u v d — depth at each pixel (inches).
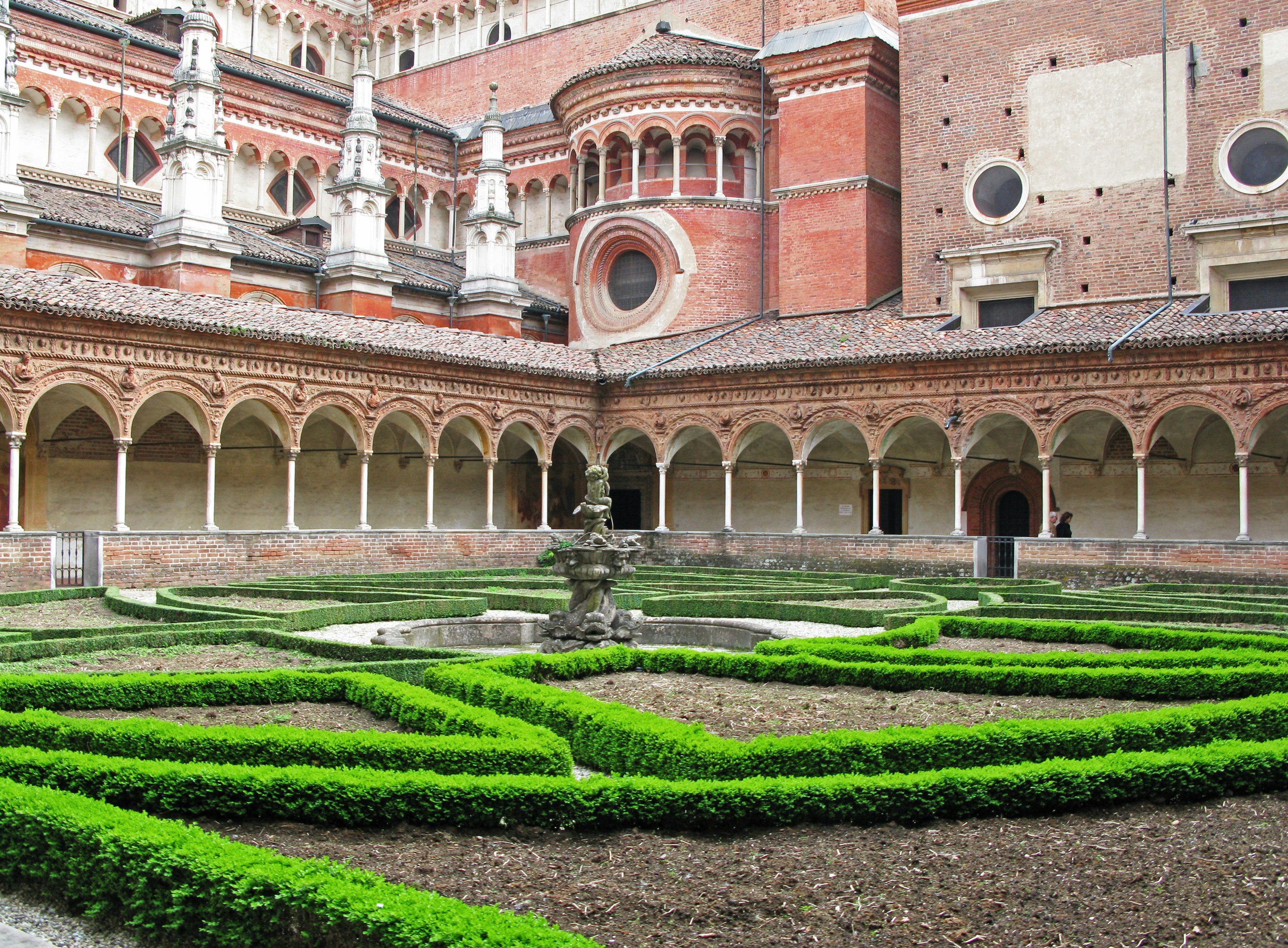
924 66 1838.1
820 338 1752.0
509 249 2070.6
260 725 458.9
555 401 1797.5
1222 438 1550.2
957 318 1759.4
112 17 2068.2
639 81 2049.7
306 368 1504.7
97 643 705.6
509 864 322.0
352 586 1151.6
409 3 2635.3
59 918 295.7
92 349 1296.8
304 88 2155.5
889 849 337.1
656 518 2007.9
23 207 1491.1
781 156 1982.0
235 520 1654.8
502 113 2485.2
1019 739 418.0
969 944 274.8
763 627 883.4
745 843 341.4
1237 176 1596.9
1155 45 1660.9
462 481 1923.0
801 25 1991.9
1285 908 295.7
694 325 2026.3
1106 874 318.3
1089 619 917.8
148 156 1969.7
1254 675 557.0
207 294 1626.5
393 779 355.9
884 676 591.2
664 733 421.4
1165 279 1636.3
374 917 241.3
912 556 1544.0
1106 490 1636.3
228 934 263.1
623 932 279.7
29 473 1443.2
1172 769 382.9
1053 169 1727.4
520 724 434.3
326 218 2207.2
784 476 1895.9
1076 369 1465.3
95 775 346.9
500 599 1042.7
